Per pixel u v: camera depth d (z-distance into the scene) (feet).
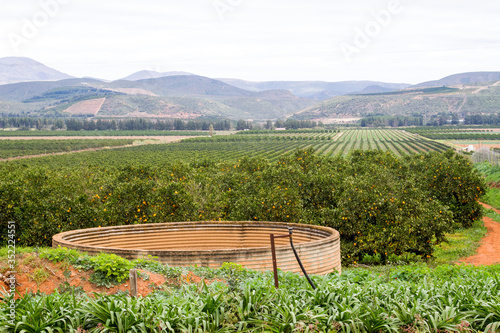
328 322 20.45
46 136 499.10
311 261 42.57
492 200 122.21
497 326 19.71
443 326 20.20
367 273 37.88
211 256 39.50
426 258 63.10
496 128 572.10
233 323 20.66
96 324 19.89
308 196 75.46
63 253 31.30
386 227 62.28
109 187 76.84
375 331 20.47
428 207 67.82
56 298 22.40
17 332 18.71
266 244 54.08
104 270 29.96
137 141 440.45
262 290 23.31
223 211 70.49
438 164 96.22
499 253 65.21
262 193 67.36
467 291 24.40
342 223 62.49
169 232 53.72
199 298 22.49
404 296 23.36
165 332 19.25
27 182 76.64
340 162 117.91
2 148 329.11
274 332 20.03
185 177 90.33
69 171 119.44
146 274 31.17
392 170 103.50
